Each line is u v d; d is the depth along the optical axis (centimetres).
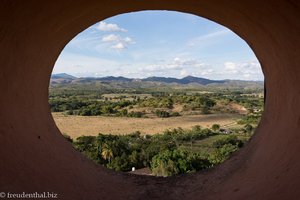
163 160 1748
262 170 543
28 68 609
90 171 664
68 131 4816
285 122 580
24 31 513
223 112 7538
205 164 1891
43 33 581
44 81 726
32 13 482
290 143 510
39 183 486
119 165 2166
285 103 604
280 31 508
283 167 478
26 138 562
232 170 661
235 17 608
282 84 627
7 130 510
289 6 414
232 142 3384
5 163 458
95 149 2483
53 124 752
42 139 628
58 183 525
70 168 613
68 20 605
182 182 677
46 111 739
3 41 475
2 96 513
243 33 695
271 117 680
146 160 2192
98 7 605
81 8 574
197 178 687
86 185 581
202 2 600
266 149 602
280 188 434
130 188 646
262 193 461
